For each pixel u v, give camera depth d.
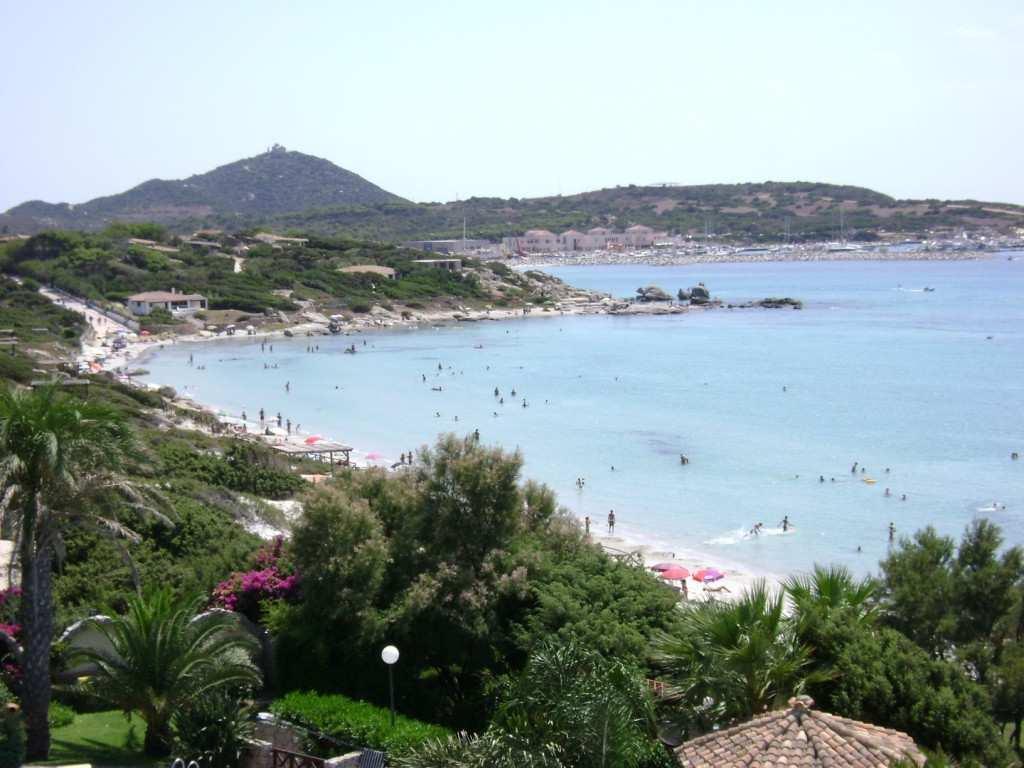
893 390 122.88
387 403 119.12
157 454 54.06
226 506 46.09
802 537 64.19
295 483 60.06
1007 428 98.38
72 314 175.38
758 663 21.45
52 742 25.00
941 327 191.00
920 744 21.09
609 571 30.20
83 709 27.69
